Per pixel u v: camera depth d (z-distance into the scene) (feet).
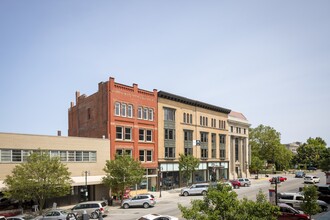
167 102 190.19
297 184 200.54
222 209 49.83
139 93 170.71
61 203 128.47
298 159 462.60
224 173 245.86
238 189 179.42
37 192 104.06
